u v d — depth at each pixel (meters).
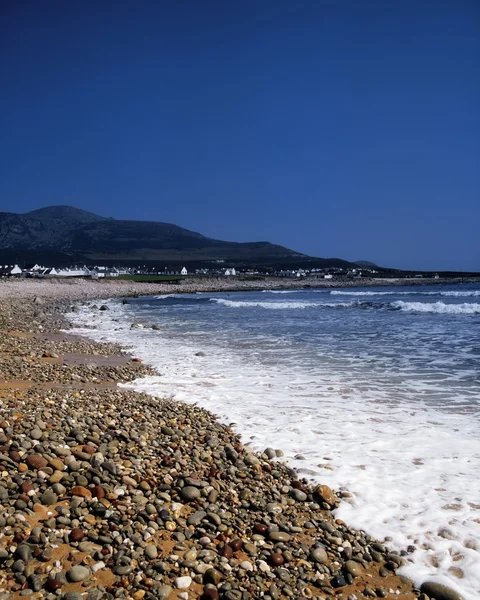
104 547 3.90
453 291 76.94
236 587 3.62
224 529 4.39
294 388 10.39
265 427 7.59
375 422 7.83
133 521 4.32
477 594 3.66
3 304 35.12
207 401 9.29
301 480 5.57
